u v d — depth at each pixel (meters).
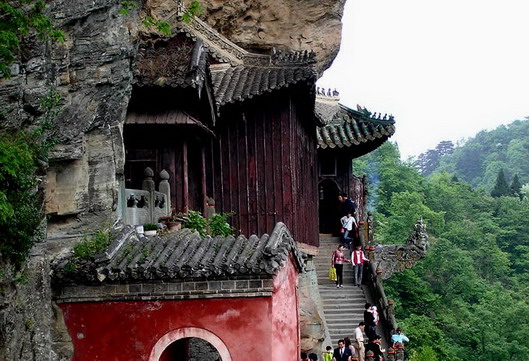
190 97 20.02
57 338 14.34
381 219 66.38
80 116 15.16
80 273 14.24
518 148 144.62
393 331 25.70
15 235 12.27
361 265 29.06
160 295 14.39
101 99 15.50
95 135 15.62
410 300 52.38
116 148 15.87
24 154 12.24
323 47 29.06
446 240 60.56
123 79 15.74
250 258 14.60
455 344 51.28
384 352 25.36
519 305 52.44
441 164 165.75
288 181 23.72
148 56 20.17
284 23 28.00
